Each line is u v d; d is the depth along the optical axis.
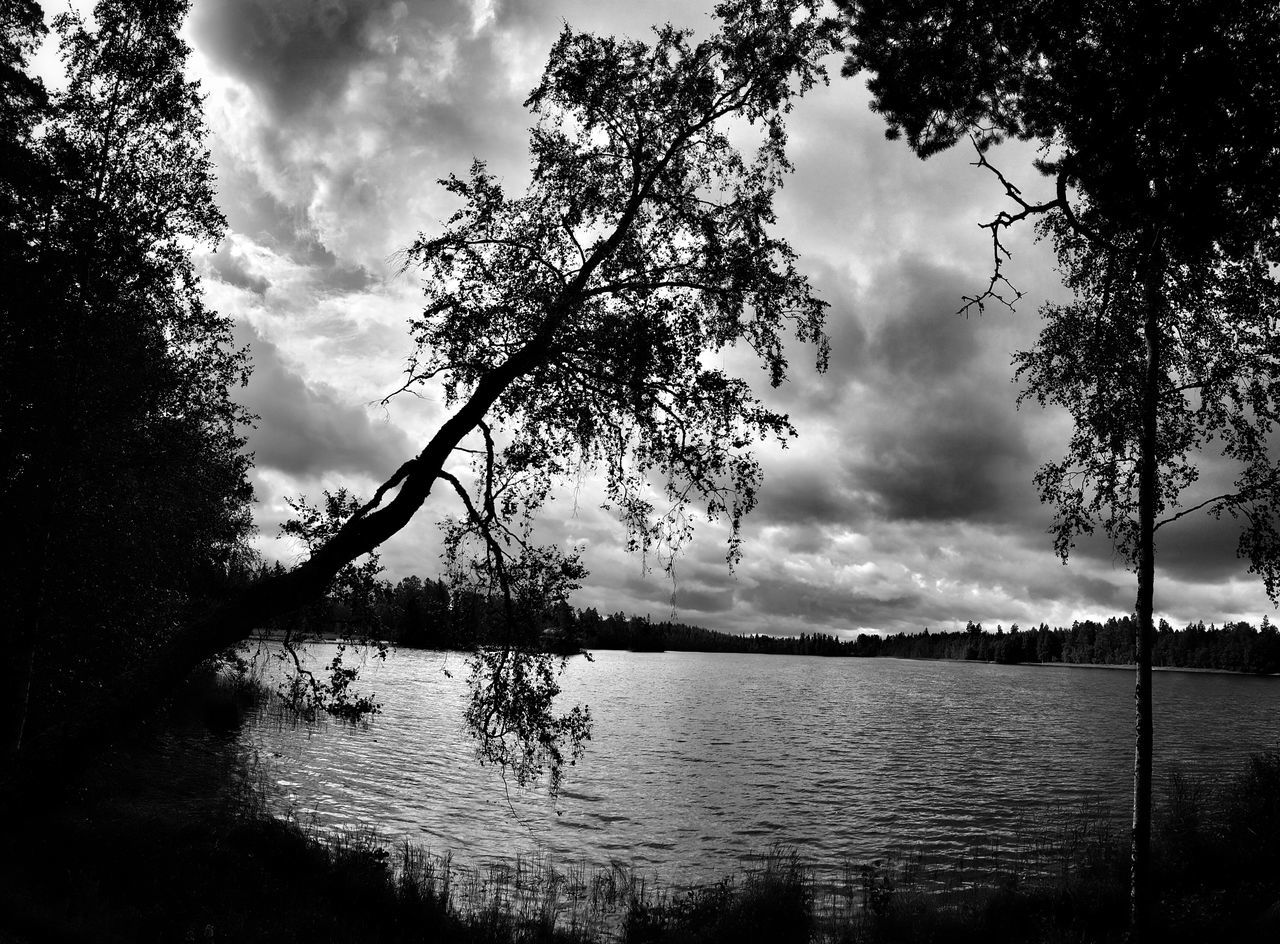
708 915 14.25
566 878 18.78
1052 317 15.42
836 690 118.38
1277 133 7.33
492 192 12.84
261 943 10.32
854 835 25.00
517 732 13.27
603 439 13.77
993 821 27.19
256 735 33.62
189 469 20.12
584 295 12.55
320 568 11.97
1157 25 7.34
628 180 13.70
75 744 11.56
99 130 17.36
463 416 12.59
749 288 12.70
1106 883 14.88
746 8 13.05
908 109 11.01
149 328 18.23
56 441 16.64
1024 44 9.52
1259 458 13.64
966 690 128.00
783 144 13.47
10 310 16.12
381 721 46.28
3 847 11.16
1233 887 14.38
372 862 15.42
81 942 8.96
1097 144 8.32
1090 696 116.19
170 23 17.81
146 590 19.95
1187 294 12.93
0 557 16.70
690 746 47.97
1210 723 69.38
